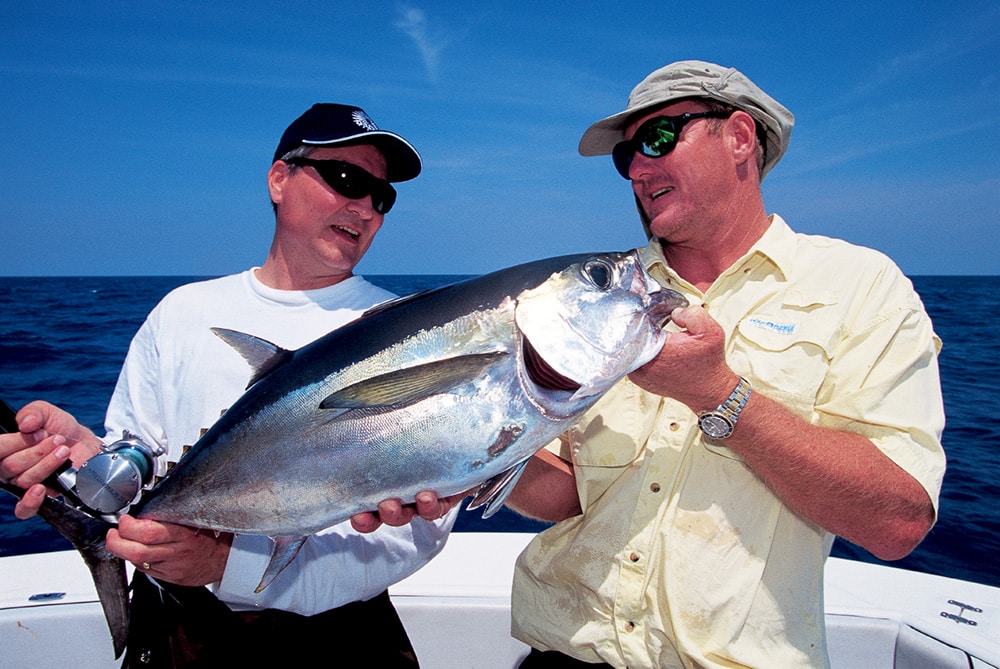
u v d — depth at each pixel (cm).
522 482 243
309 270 255
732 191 226
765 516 208
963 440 878
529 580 249
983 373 1475
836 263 215
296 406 202
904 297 203
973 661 271
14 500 641
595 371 200
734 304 224
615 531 221
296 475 200
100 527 207
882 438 195
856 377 201
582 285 206
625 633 217
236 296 257
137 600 236
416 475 198
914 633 292
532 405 202
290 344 247
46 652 299
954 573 502
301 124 244
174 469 209
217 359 245
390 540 232
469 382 199
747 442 187
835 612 308
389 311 216
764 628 204
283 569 206
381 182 248
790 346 209
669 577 208
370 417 197
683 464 215
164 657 230
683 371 183
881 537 192
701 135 221
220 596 223
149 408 256
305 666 234
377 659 247
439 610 322
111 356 1675
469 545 384
